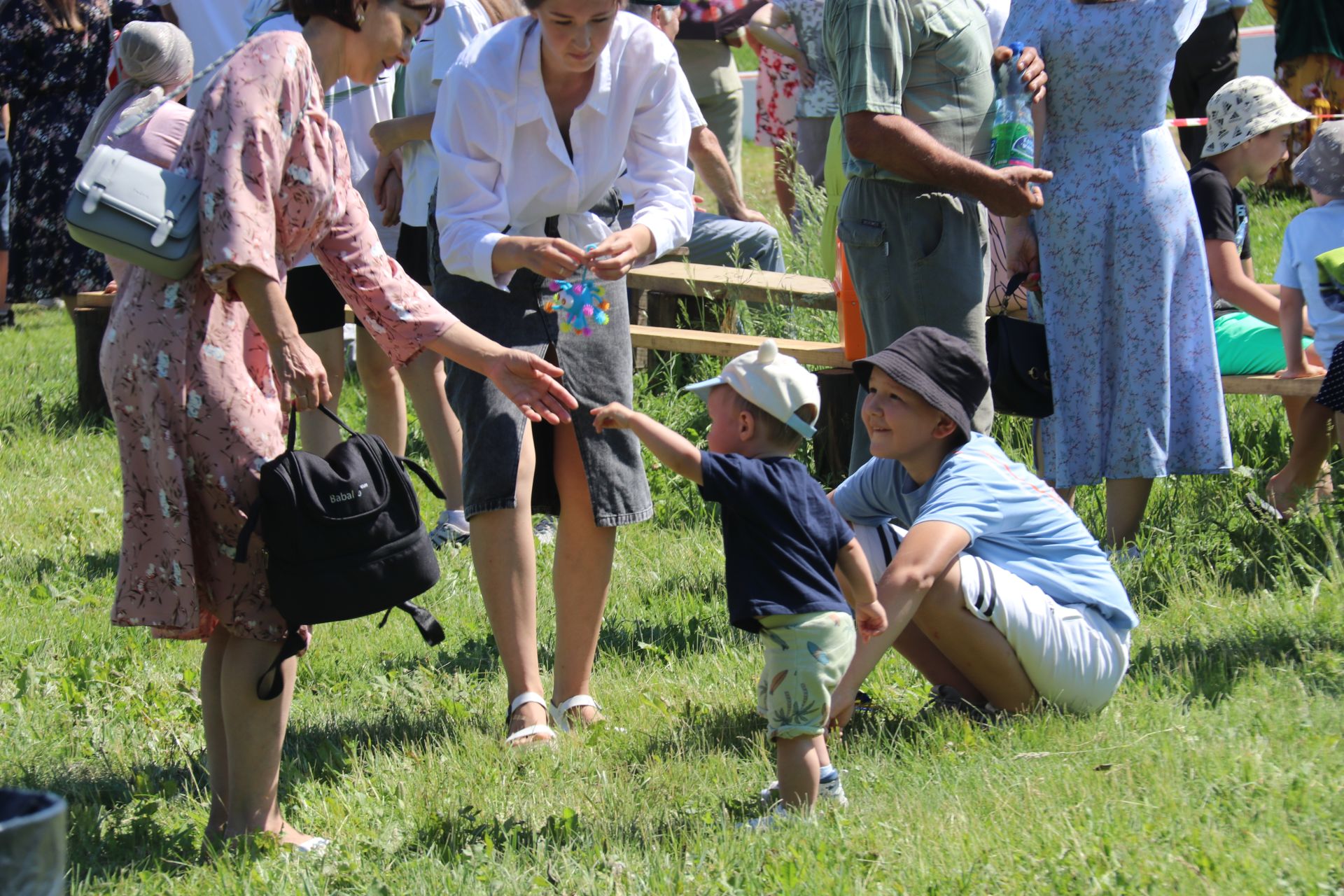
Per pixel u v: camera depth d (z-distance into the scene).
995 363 7.76
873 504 6.02
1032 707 5.60
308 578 4.45
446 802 5.14
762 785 5.12
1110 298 7.77
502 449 5.84
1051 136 7.82
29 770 5.62
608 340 6.02
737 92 14.72
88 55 13.64
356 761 5.52
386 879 4.44
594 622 6.14
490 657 7.05
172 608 4.54
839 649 4.67
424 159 8.64
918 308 7.20
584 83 5.82
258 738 4.73
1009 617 5.39
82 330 12.55
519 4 8.47
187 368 4.46
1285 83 16.44
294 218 4.64
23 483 10.66
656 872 4.28
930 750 5.32
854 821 4.56
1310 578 6.99
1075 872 4.00
